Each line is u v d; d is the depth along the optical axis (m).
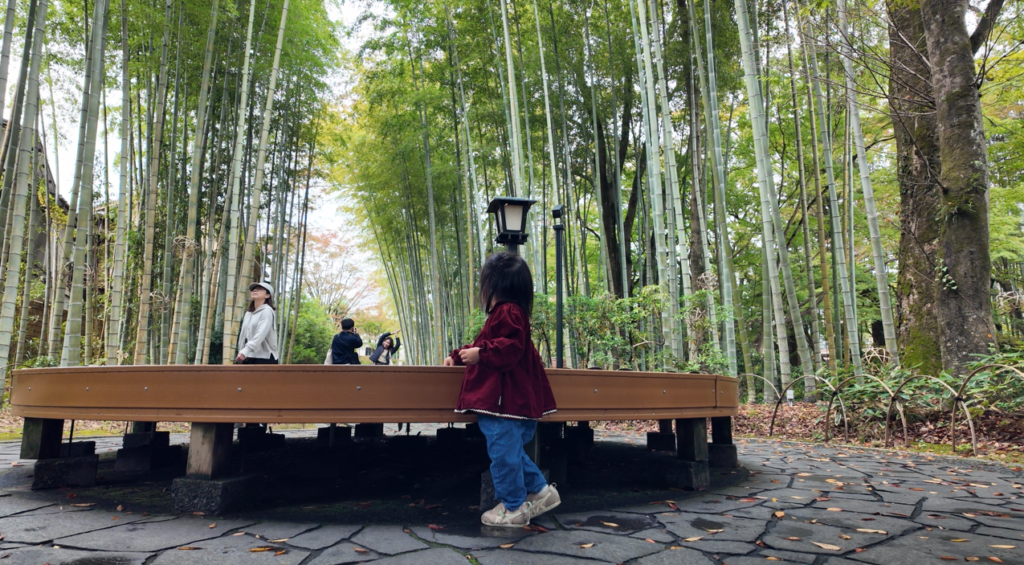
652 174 6.03
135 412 2.14
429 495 2.52
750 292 12.46
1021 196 8.87
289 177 9.85
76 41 6.96
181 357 5.95
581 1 8.94
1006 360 4.49
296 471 3.17
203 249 8.32
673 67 9.12
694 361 5.97
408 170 10.36
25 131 4.46
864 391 5.26
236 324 5.87
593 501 2.43
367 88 9.62
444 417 2.05
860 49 5.69
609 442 5.01
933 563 1.60
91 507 2.21
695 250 9.44
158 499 2.37
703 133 9.90
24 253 9.38
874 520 2.11
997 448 4.15
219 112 8.07
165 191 7.99
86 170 4.77
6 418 5.93
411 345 15.23
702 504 2.38
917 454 4.17
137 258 7.87
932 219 6.01
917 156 6.15
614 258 11.29
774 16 7.77
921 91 6.14
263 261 9.18
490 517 1.96
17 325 9.82
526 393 1.95
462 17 8.52
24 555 1.58
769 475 3.17
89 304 7.75
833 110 8.38
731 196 11.68
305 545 1.70
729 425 3.46
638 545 1.76
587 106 9.56
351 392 1.98
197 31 6.71
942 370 5.40
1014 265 12.44
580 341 6.38
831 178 6.20
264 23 6.74
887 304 5.51
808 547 1.75
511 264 2.10
